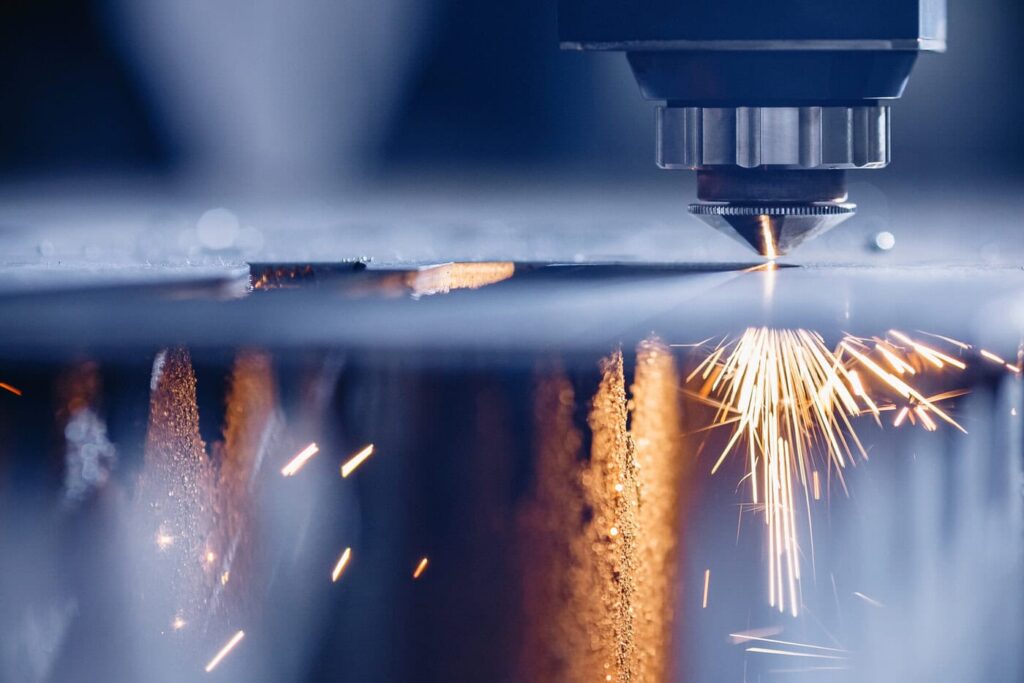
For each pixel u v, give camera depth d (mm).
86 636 912
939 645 872
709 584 900
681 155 856
